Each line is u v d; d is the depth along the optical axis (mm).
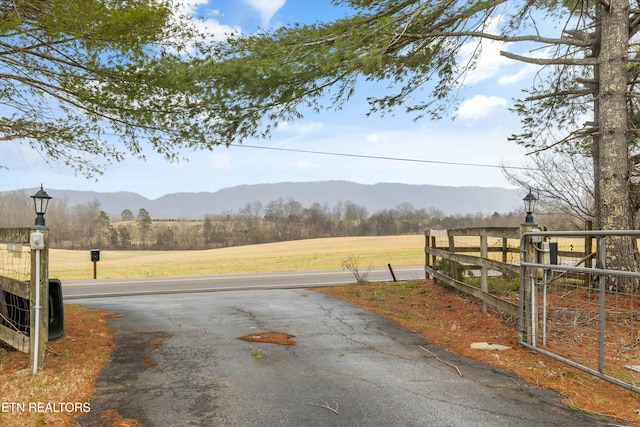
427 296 9336
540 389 3877
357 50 6680
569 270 4434
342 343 5559
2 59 6316
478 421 3213
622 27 7551
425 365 4590
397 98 9023
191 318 7453
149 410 3439
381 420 3229
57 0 5574
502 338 5734
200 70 6305
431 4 7102
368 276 19062
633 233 3672
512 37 7754
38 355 4418
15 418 3279
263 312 7992
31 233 4414
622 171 7527
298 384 4012
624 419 3266
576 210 10453
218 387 3943
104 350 5273
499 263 6305
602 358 4051
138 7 6070
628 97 8305
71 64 6445
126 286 17719
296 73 6512
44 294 4484
